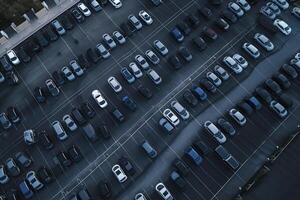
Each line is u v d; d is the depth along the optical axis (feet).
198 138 220.84
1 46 259.19
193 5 263.70
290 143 218.18
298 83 232.94
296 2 260.62
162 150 219.20
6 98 243.19
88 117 230.89
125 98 232.12
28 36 261.65
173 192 208.23
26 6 303.07
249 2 258.98
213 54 245.45
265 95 226.17
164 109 230.48
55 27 258.57
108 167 217.36
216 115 226.79
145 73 241.96
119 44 252.21
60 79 241.55
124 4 267.39
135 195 208.23
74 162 219.41
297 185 208.95
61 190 213.05
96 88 240.73
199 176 210.79
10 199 210.38
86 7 263.90
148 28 257.55
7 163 219.20
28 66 251.80
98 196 210.59
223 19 255.09
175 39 250.98
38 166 220.43
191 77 238.89
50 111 236.22
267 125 221.87
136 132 225.56
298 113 224.33
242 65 238.07
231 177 209.87
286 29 246.47
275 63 239.71
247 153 215.31
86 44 255.91
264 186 208.85
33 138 225.97
